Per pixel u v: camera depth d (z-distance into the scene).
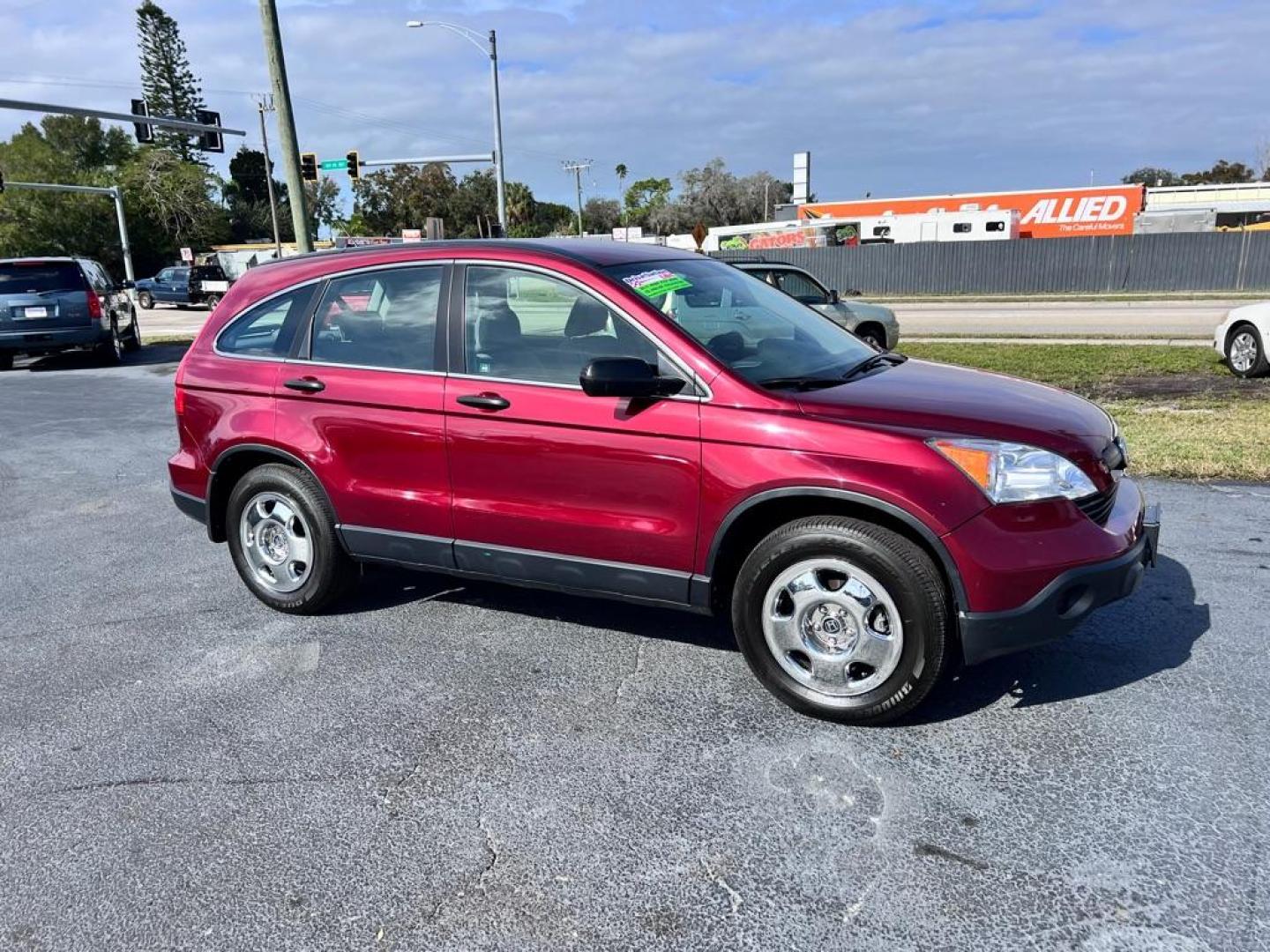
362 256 4.49
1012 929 2.52
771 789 3.20
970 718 3.60
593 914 2.63
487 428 4.01
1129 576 3.40
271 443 4.61
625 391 3.56
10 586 5.42
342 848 2.96
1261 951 2.41
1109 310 23.53
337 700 3.92
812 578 3.53
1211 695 3.70
